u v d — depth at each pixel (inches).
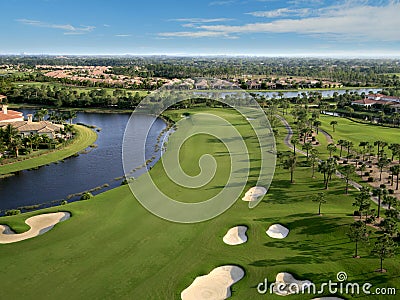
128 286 1612.9
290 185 2854.3
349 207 2442.2
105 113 6998.0
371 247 1838.1
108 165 3801.7
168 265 1768.0
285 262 1745.8
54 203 2812.5
